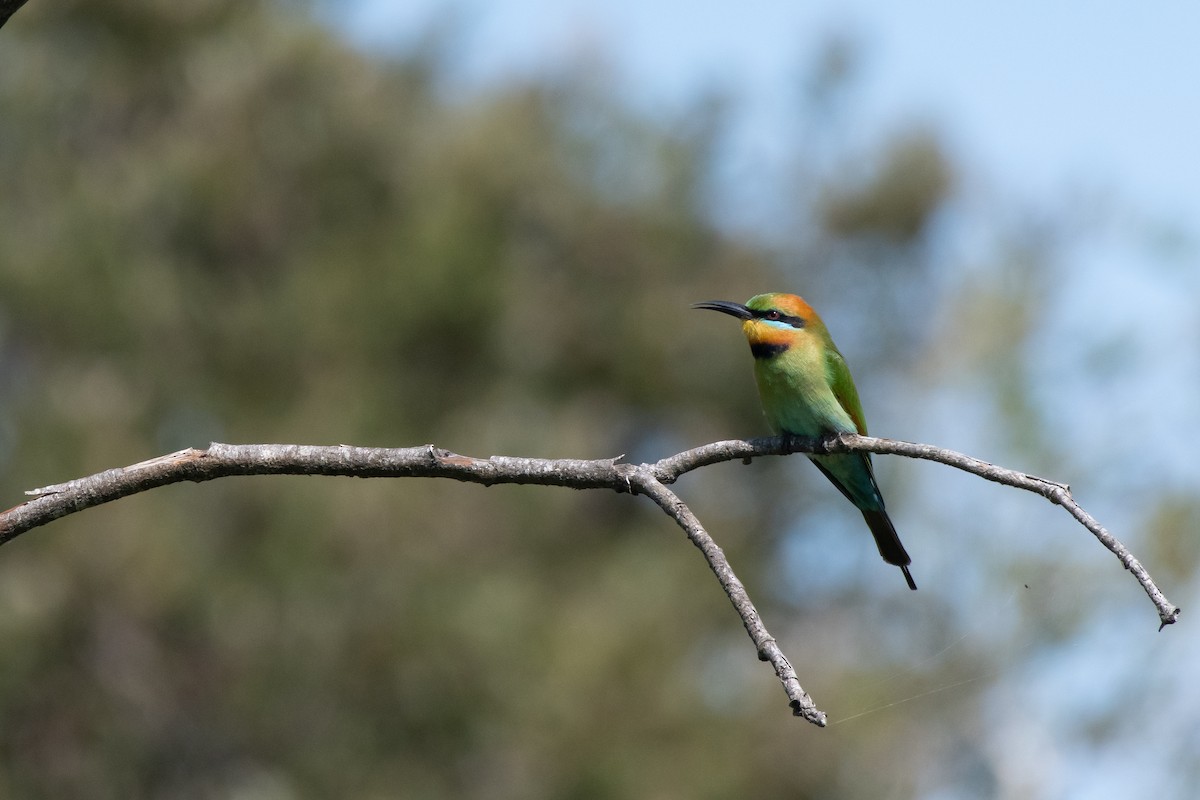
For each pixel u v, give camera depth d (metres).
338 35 20.69
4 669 14.90
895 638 21.12
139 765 16.23
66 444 16.12
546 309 21.75
